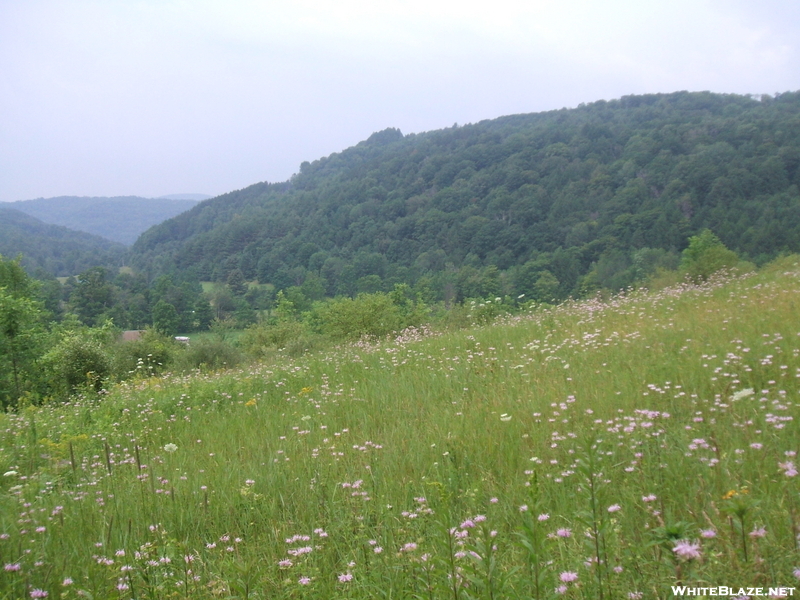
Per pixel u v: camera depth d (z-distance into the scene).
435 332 14.50
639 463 3.84
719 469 3.45
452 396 6.90
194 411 8.29
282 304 42.06
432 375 8.09
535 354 8.36
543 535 2.54
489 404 6.18
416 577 2.68
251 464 5.20
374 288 80.06
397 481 4.37
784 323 7.46
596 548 2.50
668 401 5.26
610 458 4.09
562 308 13.52
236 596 2.88
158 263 129.75
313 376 9.69
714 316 8.95
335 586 2.97
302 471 4.82
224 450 5.96
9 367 22.50
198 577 3.21
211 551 3.62
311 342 20.91
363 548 3.34
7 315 22.31
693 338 7.65
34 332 23.66
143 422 7.85
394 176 131.38
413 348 10.97
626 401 5.34
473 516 3.39
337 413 6.92
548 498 3.63
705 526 2.89
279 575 3.11
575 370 6.98
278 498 4.36
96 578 3.20
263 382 9.80
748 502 2.58
